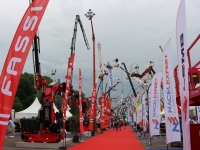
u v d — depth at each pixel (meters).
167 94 10.87
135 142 19.95
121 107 83.69
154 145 17.62
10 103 5.74
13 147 15.31
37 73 16.25
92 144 17.84
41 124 15.91
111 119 58.97
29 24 6.23
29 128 15.75
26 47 6.07
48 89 16.34
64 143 16.61
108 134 31.34
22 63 5.96
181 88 7.08
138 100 39.66
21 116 33.19
